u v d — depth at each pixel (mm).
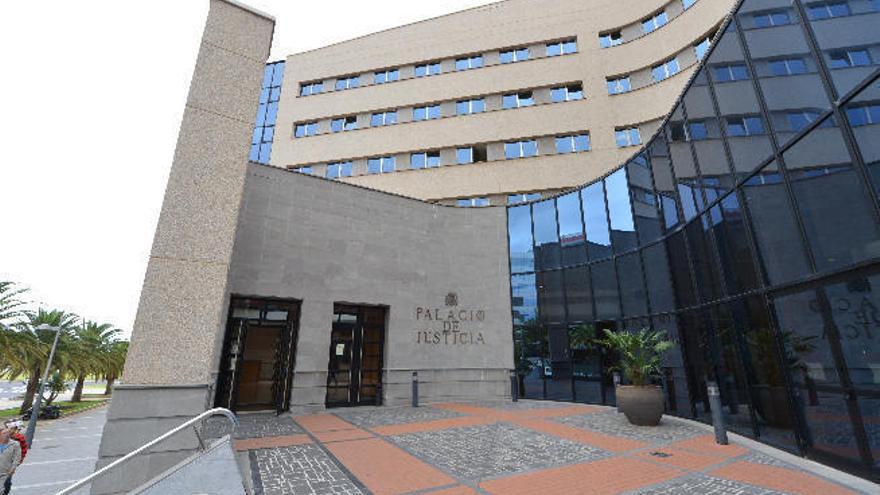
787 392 7457
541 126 26078
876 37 5699
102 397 58625
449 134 27719
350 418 11781
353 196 15250
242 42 9023
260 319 12891
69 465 15305
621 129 24844
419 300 15891
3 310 25344
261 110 35281
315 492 5621
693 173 10734
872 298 5758
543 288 17016
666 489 5746
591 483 6020
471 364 16141
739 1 8656
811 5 6789
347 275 14500
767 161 7867
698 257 10672
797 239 7176
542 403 15156
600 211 15758
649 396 10391
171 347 6980
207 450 5121
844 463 6219
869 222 5777
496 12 29531
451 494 5582
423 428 10219
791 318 7375
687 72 22781
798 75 7090
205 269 7535
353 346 14602
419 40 30750
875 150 5703
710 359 10242
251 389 13586
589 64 26375
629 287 14148
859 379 5973
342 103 30984
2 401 56062
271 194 13500
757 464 6902
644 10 25516
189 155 7926
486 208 18234
